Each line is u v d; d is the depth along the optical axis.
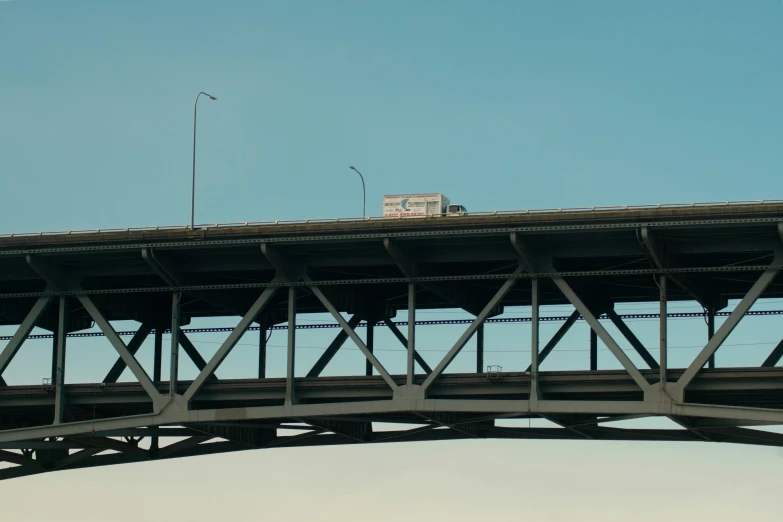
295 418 58.59
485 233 54.09
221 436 62.31
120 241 58.03
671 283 60.72
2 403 61.75
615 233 53.44
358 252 57.53
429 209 57.97
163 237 57.66
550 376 54.97
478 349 61.88
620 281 60.91
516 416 56.75
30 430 59.62
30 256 59.12
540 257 55.31
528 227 53.56
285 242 56.34
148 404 62.19
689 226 52.06
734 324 52.31
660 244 53.69
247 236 56.66
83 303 60.16
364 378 57.31
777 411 50.66
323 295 57.03
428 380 55.16
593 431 60.28
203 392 59.16
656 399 52.41
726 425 54.81
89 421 58.72
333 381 57.59
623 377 54.19
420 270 57.72
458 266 60.19
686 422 55.03
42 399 61.41
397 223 54.97
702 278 58.78
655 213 52.28
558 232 53.59
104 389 60.59
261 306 57.78
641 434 59.50
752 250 53.25
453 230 54.38
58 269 60.59
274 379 58.19
